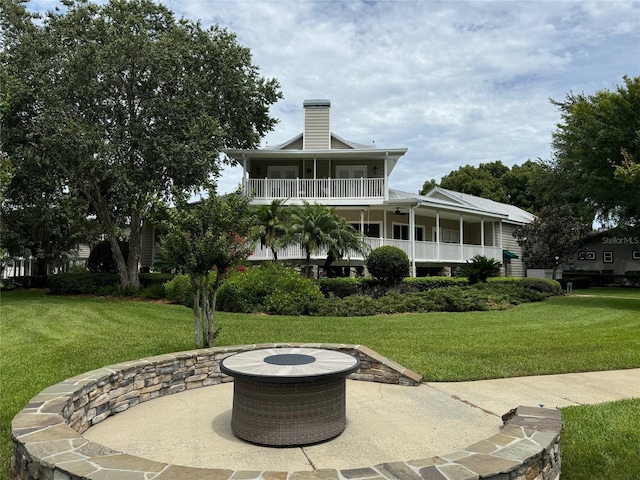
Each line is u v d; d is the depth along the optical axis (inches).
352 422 176.6
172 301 633.6
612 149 587.8
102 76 690.8
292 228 561.6
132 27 692.1
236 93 781.9
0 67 640.4
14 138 671.8
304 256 678.5
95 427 169.8
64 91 669.9
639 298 723.4
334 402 160.1
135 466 95.1
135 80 724.0
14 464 115.1
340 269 743.1
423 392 216.1
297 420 151.8
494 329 383.6
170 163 678.5
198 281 279.0
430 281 660.7
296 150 772.0
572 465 134.1
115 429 168.2
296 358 177.2
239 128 845.8
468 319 453.1
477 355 277.6
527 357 273.0
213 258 259.3
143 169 706.2
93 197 796.0
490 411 188.1
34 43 666.8
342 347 251.1
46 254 978.1
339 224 590.6
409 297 550.9
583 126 617.0
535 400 200.2
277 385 151.9
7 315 491.8
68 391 155.8
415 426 172.1
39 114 667.4
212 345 275.0
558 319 455.2
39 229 943.7
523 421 129.4
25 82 655.8
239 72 783.7
